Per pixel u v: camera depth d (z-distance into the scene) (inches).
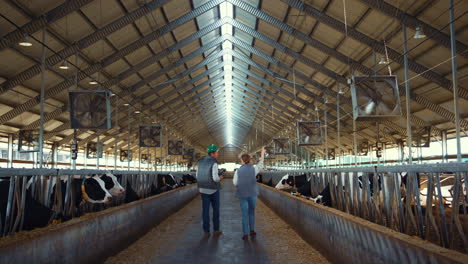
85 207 255.3
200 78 924.0
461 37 419.8
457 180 103.4
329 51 580.1
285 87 916.0
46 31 460.1
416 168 124.1
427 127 712.4
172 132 1362.0
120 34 547.5
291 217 297.1
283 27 572.4
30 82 575.5
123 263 179.0
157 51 664.4
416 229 126.7
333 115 953.5
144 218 268.4
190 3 555.2
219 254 197.3
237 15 645.9
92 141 1011.9
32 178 176.7
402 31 456.8
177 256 193.3
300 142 817.5
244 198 243.3
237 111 1530.5
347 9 466.3
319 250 197.3
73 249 144.0
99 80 651.5
